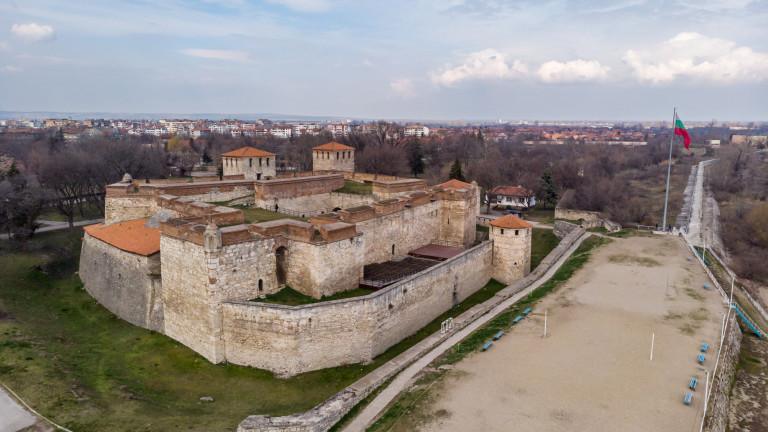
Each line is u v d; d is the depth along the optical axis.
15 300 47.97
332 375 36.16
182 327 39.19
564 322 39.41
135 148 116.75
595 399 28.00
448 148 177.88
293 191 62.00
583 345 35.09
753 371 36.75
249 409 31.66
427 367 33.31
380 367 34.44
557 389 29.12
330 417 27.64
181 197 55.62
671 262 56.50
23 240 64.94
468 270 52.75
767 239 81.31
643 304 43.31
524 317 40.84
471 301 52.09
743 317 44.41
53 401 29.89
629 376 30.66
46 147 142.25
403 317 42.12
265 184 57.94
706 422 25.97
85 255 53.12
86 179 90.31
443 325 42.34
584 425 25.56
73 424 27.86
